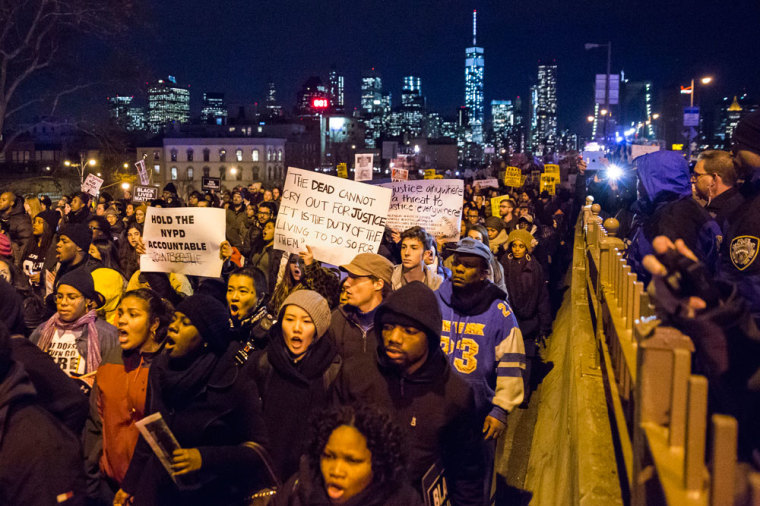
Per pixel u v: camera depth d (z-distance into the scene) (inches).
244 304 198.2
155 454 132.0
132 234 282.8
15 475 104.9
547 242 531.2
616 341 133.1
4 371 107.2
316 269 218.4
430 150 6122.1
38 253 371.6
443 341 191.5
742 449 77.6
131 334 165.2
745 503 57.1
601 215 495.2
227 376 139.7
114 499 155.4
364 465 102.3
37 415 109.0
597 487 114.3
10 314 144.4
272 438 155.0
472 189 864.3
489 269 192.7
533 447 262.4
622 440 111.0
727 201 145.1
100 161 2389.3
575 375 174.4
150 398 144.0
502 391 184.1
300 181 277.3
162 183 4525.1
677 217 141.5
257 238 390.0
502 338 187.0
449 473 148.2
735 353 75.9
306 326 154.6
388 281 188.7
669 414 74.5
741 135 121.7
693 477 66.6
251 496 140.9
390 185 353.7
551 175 867.4
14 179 2618.1
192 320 136.0
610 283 177.9
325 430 104.0
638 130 2340.1
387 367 138.9
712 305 77.1
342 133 6008.9
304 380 154.9
